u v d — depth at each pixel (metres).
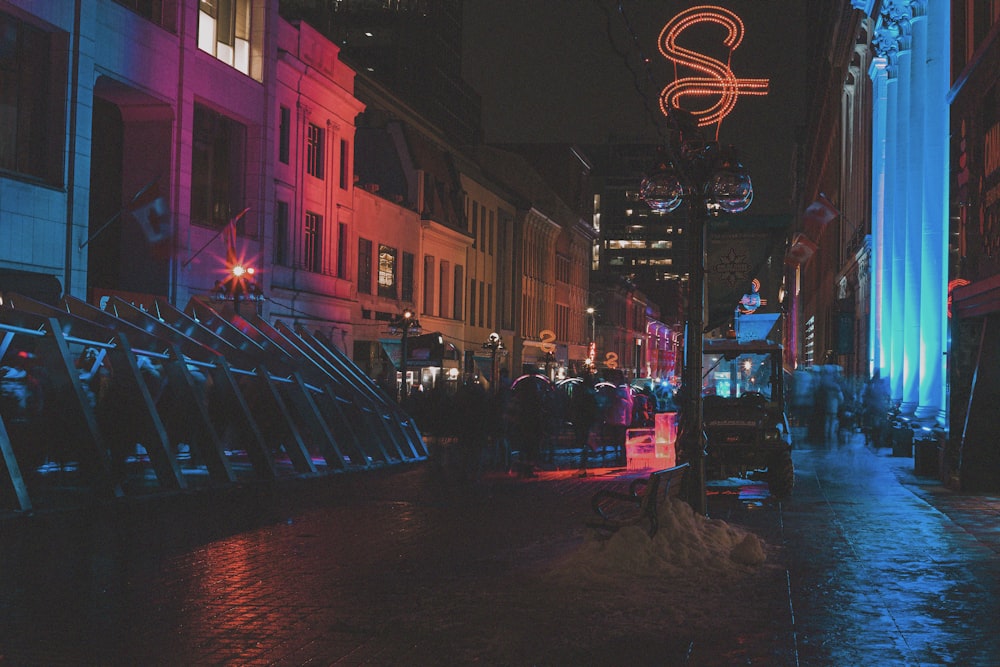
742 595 9.30
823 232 67.88
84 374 19.22
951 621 8.41
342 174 41.06
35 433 17.45
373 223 44.22
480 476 22.00
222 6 31.56
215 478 18.66
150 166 28.83
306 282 37.41
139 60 27.00
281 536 12.86
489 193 62.66
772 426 18.53
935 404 27.84
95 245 28.45
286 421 21.39
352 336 41.25
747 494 18.83
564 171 89.56
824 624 8.25
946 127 26.33
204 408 18.80
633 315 120.50
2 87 22.73
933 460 22.38
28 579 9.87
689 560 10.53
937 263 27.12
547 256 78.69
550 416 26.80
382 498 17.39
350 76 41.16
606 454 29.50
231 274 31.02
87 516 14.48
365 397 25.36
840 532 13.68
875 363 38.03
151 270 28.70
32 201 23.02
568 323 87.50
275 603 8.88
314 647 7.41
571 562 10.37
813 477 22.25
